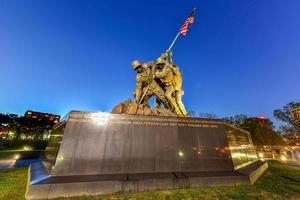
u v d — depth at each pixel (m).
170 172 6.88
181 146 7.56
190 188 6.16
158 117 7.77
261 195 5.69
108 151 6.54
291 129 41.59
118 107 10.45
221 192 5.79
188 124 8.13
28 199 4.77
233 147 9.41
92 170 6.12
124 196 5.20
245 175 7.17
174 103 11.15
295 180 8.17
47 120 49.31
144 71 11.89
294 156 24.33
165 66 11.48
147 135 7.26
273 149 30.61
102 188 5.36
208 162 7.68
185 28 13.23
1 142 38.47
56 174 5.70
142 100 11.34
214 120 8.77
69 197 4.98
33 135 49.62
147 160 6.86
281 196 5.69
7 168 11.09
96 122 6.81
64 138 6.21
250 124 43.12
